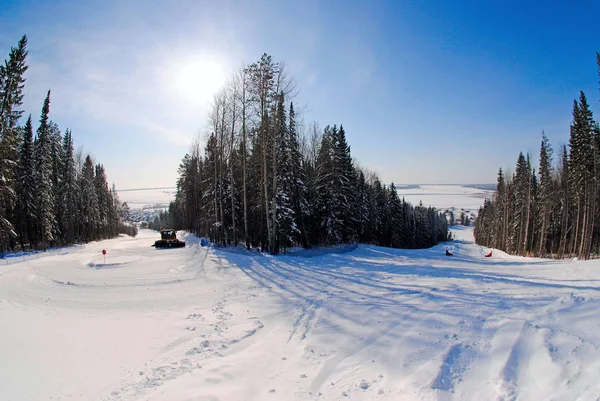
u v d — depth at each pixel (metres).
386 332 6.35
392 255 27.56
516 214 47.31
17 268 16.91
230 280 13.21
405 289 10.07
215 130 27.14
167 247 30.06
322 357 5.62
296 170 28.86
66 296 11.03
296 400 4.23
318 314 8.09
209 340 6.64
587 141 30.02
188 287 12.20
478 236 87.62
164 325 7.70
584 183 30.11
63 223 42.69
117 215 90.31
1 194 26.27
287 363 5.51
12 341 6.45
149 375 5.08
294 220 27.23
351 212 35.44
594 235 37.88
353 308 8.28
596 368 3.75
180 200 70.00
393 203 56.22
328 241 32.44
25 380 4.91
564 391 3.53
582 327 4.93
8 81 26.02
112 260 19.88
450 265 18.33
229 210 32.59
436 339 5.60
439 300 8.11
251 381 4.83
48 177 35.69
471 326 5.91
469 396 3.81
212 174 34.56
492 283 9.85
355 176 39.28
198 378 4.91
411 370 4.66
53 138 42.34
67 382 4.89
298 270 15.32
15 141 27.31
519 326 5.39
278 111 23.33
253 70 21.16
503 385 3.88
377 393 4.22
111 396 4.46
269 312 8.65
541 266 16.25
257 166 27.73
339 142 35.59
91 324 7.85
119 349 6.22
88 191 53.53
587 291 7.15
